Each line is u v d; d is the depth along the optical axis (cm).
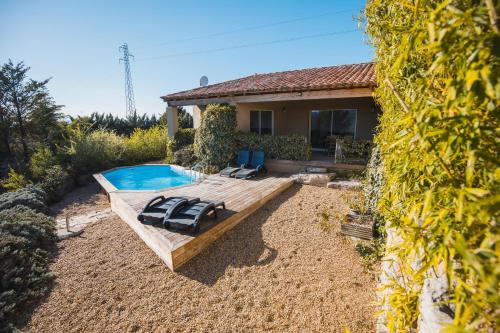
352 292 354
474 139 93
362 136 1215
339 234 503
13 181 948
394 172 173
